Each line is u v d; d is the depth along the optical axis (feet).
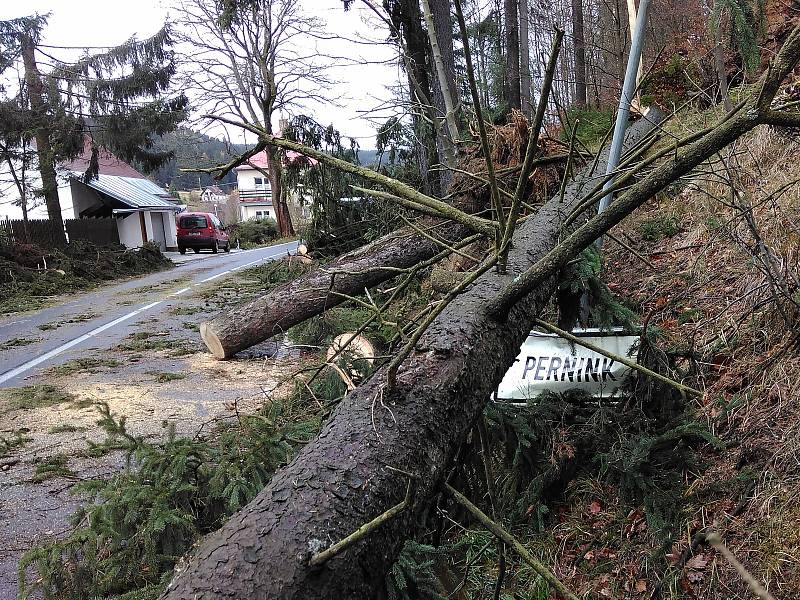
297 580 4.08
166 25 61.00
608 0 33.63
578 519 9.14
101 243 60.85
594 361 10.27
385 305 9.98
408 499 4.30
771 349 9.81
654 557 7.78
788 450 7.95
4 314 30.91
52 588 8.03
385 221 22.54
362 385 6.13
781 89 13.00
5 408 15.53
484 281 7.56
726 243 13.26
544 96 5.33
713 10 7.11
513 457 9.52
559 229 9.20
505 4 36.04
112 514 7.95
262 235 102.01
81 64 58.80
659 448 8.97
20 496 10.75
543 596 8.03
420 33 24.61
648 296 14.01
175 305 31.17
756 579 6.86
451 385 5.90
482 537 8.55
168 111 61.93
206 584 4.05
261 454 8.79
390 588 6.02
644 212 17.97
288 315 16.88
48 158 53.67
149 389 16.75
